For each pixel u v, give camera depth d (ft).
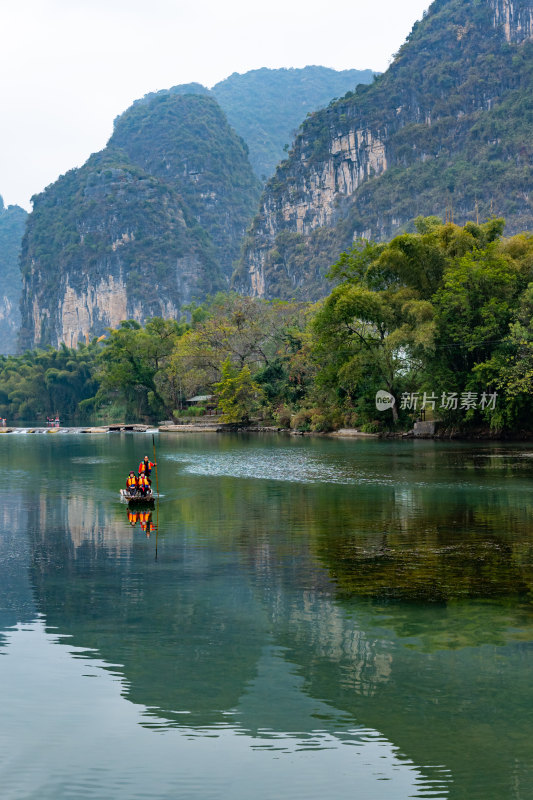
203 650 43.09
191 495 111.86
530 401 208.64
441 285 231.09
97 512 96.68
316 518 88.58
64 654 42.57
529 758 31.09
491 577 58.70
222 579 59.21
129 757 31.40
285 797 28.45
